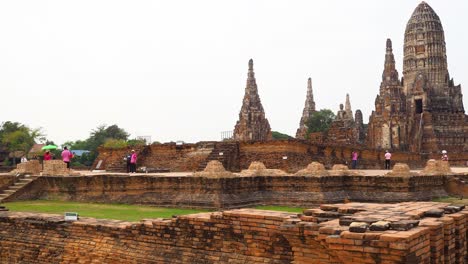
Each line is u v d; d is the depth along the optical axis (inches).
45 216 594.6
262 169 866.8
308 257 358.3
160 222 482.9
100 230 525.7
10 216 607.8
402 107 3034.0
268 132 3061.0
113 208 804.0
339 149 1498.5
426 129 2997.0
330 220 368.2
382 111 3088.1
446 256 344.5
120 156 1573.6
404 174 794.8
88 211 757.3
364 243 290.5
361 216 347.6
